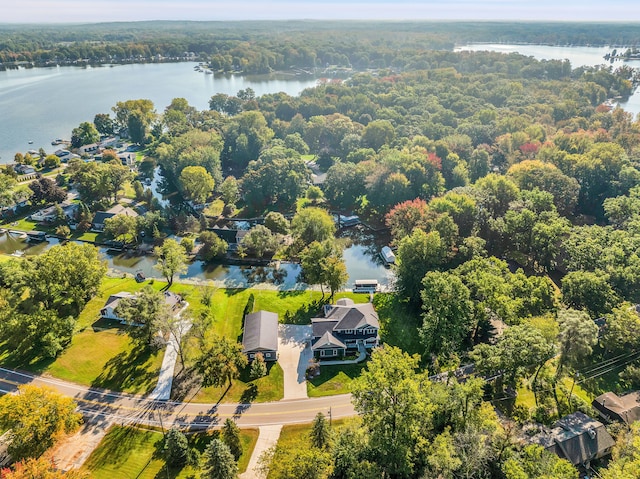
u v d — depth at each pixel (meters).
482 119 195.00
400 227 110.81
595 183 130.62
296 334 85.06
